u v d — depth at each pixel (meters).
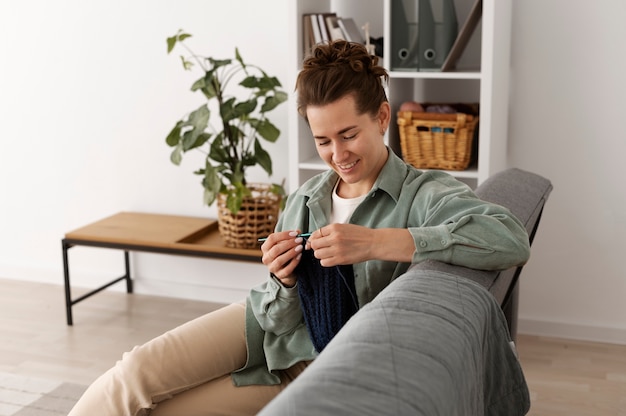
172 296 3.78
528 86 3.12
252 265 3.62
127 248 3.32
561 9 3.03
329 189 1.70
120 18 3.58
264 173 3.53
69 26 3.67
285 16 3.35
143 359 1.56
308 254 1.60
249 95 3.47
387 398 0.94
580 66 3.05
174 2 3.49
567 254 3.21
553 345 3.18
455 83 3.22
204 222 3.57
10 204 3.98
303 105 1.54
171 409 1.60
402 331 1.10
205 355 1.62
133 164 3.72
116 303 3.70
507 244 1.44
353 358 1.01
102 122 3.72
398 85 3.07
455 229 1.44
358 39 3.07
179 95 3.57
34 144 3.87
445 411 1.02
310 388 0.93
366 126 1.53
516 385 1.41
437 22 2.88
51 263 3.98
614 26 2.98
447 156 2.97
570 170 3.14
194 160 3.61
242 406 1.63
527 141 3.17
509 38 3.05
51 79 3.76
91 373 2.99
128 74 3.63
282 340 1.68
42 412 2.69
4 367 3.03
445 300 1.25
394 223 1.59
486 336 1.30
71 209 3.88
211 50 3.48
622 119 3.04
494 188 1.87
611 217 3.13
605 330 3.20
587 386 2.84
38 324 3.45
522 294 3.29
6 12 3.76
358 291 1.60
